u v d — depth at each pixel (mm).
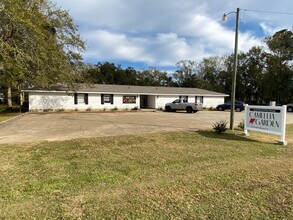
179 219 2951
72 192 3730
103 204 3295
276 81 41500
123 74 53219
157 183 4145
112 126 12547
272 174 4730
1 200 3410
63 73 20344
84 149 6703
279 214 3121
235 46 11188
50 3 18969
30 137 8898
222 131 10086
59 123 13922
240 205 3359
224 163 5582
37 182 4148
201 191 3824
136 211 3123
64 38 20344
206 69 54375
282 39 40750
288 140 9062
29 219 2861
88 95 26219
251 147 7516
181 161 5699
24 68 15727
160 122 14836
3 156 5844
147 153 6387
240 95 50281
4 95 30109
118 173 4727
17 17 12797
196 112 25734
